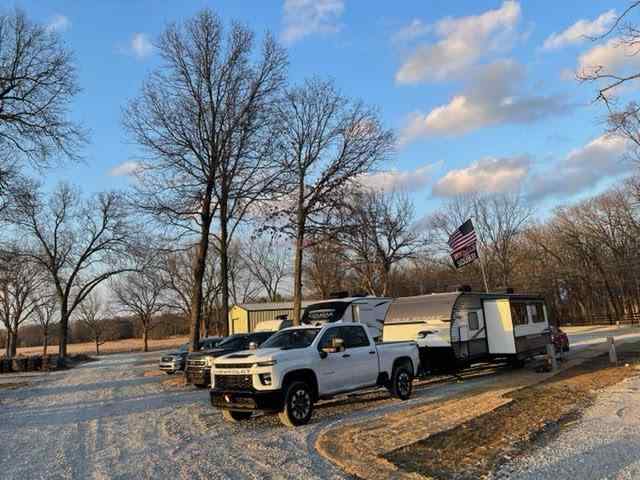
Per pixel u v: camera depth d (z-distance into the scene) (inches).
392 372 484.1
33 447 370.0
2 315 2220.7
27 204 1015.6
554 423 362.0
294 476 255.4
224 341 749.9
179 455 314.5
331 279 1953.7
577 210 2470.5
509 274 2333.9
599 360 788.6
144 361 1662.2
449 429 343.9
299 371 398.0
